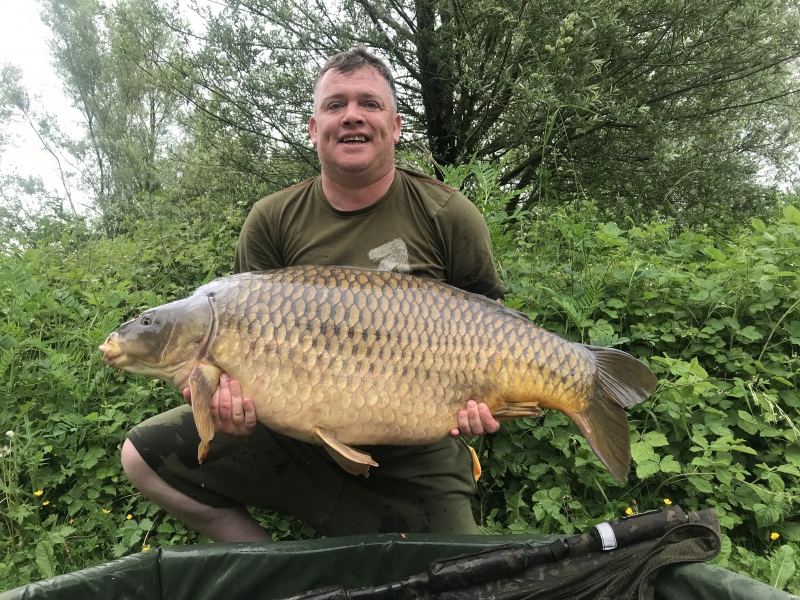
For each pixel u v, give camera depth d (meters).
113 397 2.71
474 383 1.64
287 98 6.25
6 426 2.48
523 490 2.29
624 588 1.39
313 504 1.97
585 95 5.17
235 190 7.07
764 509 2.07
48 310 3.13
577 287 2.93
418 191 2.01
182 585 1.46
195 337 1.57
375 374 1.59
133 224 5.73
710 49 6.01
